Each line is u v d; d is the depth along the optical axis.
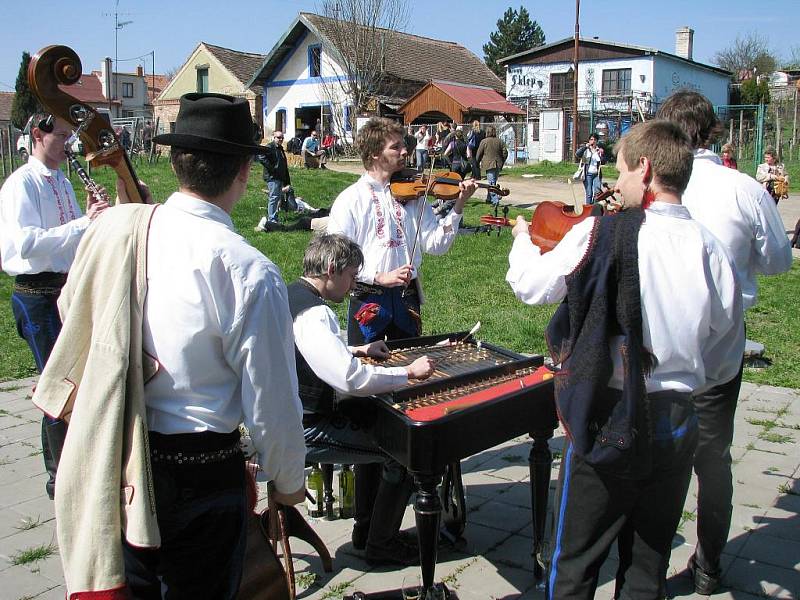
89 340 1.87
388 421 2.71
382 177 3.87
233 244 1.83
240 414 1.91
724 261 2.12
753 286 2.90
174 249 1.81
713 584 3.04
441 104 30.02
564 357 2.11
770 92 38.47
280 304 1.87
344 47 29.36
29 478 4.21
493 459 4.50
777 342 6.85
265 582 2.15
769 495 3.91
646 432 2.01
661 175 2.11
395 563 3.29
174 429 1.82
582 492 2.14
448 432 2.60
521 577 3.20
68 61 2.45
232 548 1.92
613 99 30.06
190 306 1.78
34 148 3.85
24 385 5.93
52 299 3.76
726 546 3.41
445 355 3.36
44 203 3.79
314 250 2.96
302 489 2.04
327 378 2.75
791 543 3.43
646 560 2.19
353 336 3.87
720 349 2.28
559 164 25.66
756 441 4.63
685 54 35.41
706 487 2.90
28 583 3.16
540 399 2.95
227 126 1.90
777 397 5.45
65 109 2.47
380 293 3.81
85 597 1.73
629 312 2.00
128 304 1.79
